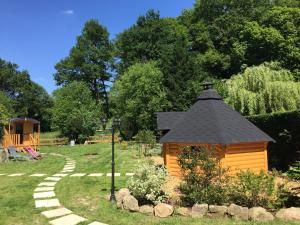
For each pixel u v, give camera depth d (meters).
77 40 63.28
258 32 39.47
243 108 26.97
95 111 45.00
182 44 43.56
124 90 41.81
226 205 9.82
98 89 63.09
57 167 20.81
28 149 29.86
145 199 10.76
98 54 61.72
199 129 15.47
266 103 26.23
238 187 10.56
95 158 25.28
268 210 9.66
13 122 35.34
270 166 17.66
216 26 47.03
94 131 44.50
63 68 62.59
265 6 46.81
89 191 13.18
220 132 14.77
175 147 16.05
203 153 11.14
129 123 42.53
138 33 49.31
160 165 17.98
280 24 40.66
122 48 52.03
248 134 15.44
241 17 45.94
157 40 49.28
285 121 16.31
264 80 27.17
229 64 44.19
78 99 45.53
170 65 41.69
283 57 38.75
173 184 13.92
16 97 67.75
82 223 9.14
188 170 12.00
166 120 21.41
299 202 10.18
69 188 13.83
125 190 11.27
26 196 12.45
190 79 40.53
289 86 25.45
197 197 10.06
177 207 10.03
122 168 19.52
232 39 45.34
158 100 39.41
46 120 66.62
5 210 10.54
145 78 40.44
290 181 13.74
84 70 60.69
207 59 44.75
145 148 25.95
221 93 31.11
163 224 8.84
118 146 34.44
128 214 9.87
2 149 24.58
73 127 42.22
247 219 9.03
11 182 15.46
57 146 38.81
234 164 14.86
